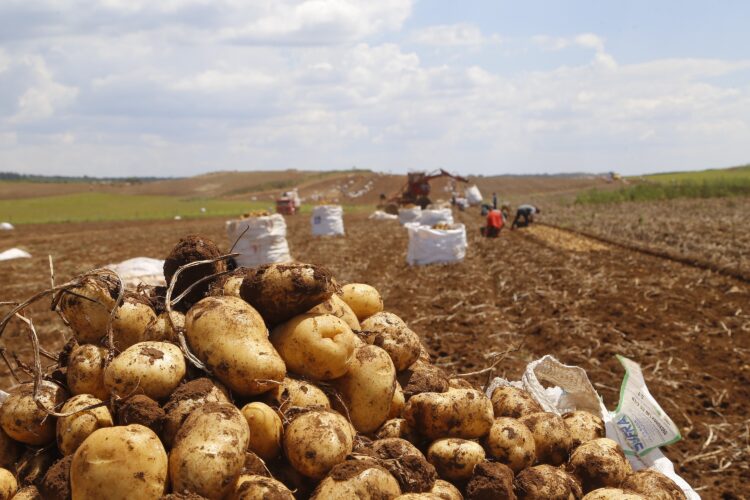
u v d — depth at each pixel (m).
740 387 1.86
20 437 1.00
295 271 1.08
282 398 1.04
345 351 1.07
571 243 6.05
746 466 1.46
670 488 1.06
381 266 4.60
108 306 1.07
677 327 2.53
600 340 2.33
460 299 3.21
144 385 0.98
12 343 2.42
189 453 0.90
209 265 1.16
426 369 1.18
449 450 1.04
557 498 1.03
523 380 1.32
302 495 0.99
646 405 1.23
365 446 1.03
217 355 1.01
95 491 0.88
